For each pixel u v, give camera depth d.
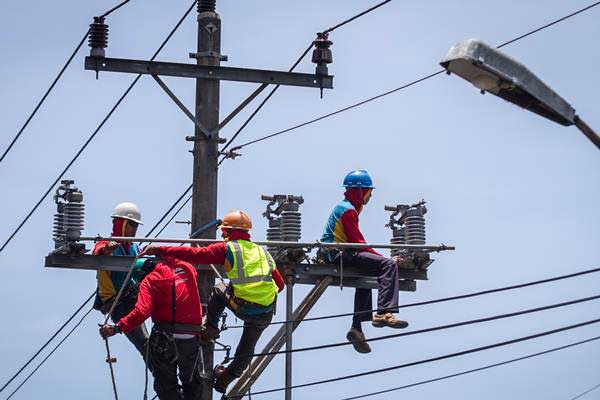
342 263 17.50
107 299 17.66
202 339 16.48
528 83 9.39
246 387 17.27
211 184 17.61
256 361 17.34
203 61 17.78
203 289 17.20
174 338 15.80
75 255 17.16
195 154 17.69
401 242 18.22
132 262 17.08
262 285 15.93
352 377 15.91
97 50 17.41
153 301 15.76
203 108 17.73
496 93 9.55
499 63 9.38
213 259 15.83
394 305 17.11
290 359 17.09
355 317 17.78
